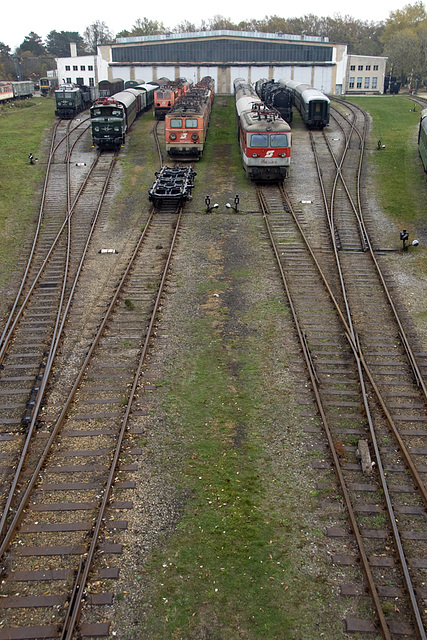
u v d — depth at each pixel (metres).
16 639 6.19
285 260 17.23
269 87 44.09
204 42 65.62
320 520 7.79
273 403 10.43
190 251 18.03
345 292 15.04
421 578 6.90
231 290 15.27
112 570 6.99
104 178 26.56
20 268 17.11
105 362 11.87
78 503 8.09
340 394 10.73
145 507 8.02
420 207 22.23
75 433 9.62
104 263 17.27
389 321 13.60
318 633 6.25
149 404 10.43
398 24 92.44
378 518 7.83
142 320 13.66
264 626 6.32
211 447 9.30
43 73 123.12
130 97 38.38
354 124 39.22
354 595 6.66
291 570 7.02
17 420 10.09
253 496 8.25
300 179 26.14
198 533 7.59
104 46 67.75
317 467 8.79
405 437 9.52
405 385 11.04
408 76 81.81
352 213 21.64
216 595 6.70
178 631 6.28
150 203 22.97
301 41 65.25
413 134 35.34
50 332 13.23
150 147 32.81
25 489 8.40
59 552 7.28
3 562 7.15
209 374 11.42
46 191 24.73
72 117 43.03
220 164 29.14
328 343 12.55
